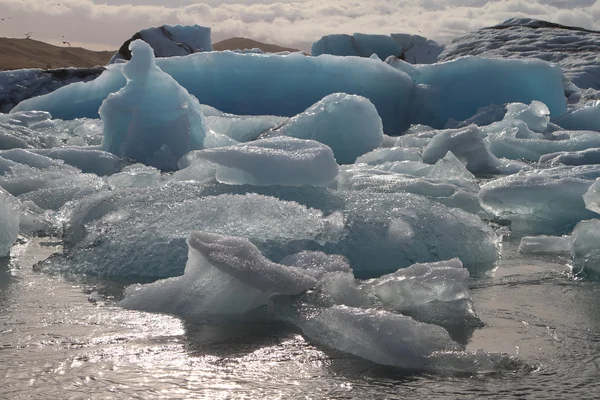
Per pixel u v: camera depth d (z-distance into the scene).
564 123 9.76
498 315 2.42
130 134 6.26
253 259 2.48
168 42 18.30
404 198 3.53
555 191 4.26
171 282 2.52
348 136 7.09
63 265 3.03
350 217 3.25
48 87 11.77
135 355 1.98
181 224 3.14
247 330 2.21
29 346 2.05
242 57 10.24
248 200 3.24
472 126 6.68
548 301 2.60
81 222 3.51
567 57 16.52
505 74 10.47
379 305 2.44
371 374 1.87
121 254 3.01
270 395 1.73
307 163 3.68
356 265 3.04
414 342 1.98
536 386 1.80
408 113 10.50
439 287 2.46
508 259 3.28
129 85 6.45
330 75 10.28
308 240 3.07
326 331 2.12
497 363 1.92
